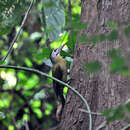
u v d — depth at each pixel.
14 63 15.45
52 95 15.93
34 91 16.41
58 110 9.20
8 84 16.88
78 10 15.51
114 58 3.21
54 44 12.88
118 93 5.62
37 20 14.17
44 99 16.56
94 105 6.18
